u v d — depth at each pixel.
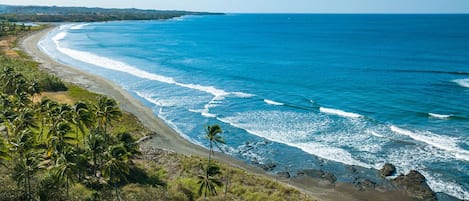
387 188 41.09
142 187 37.44
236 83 87.88
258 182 41.50
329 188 41.66
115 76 96.00
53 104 46.22
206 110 67.81
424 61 111.50
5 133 52.06
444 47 143.00
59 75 91.69
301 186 42.19
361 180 42.81
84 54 131.38
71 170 32.62
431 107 65.75
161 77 94.81
